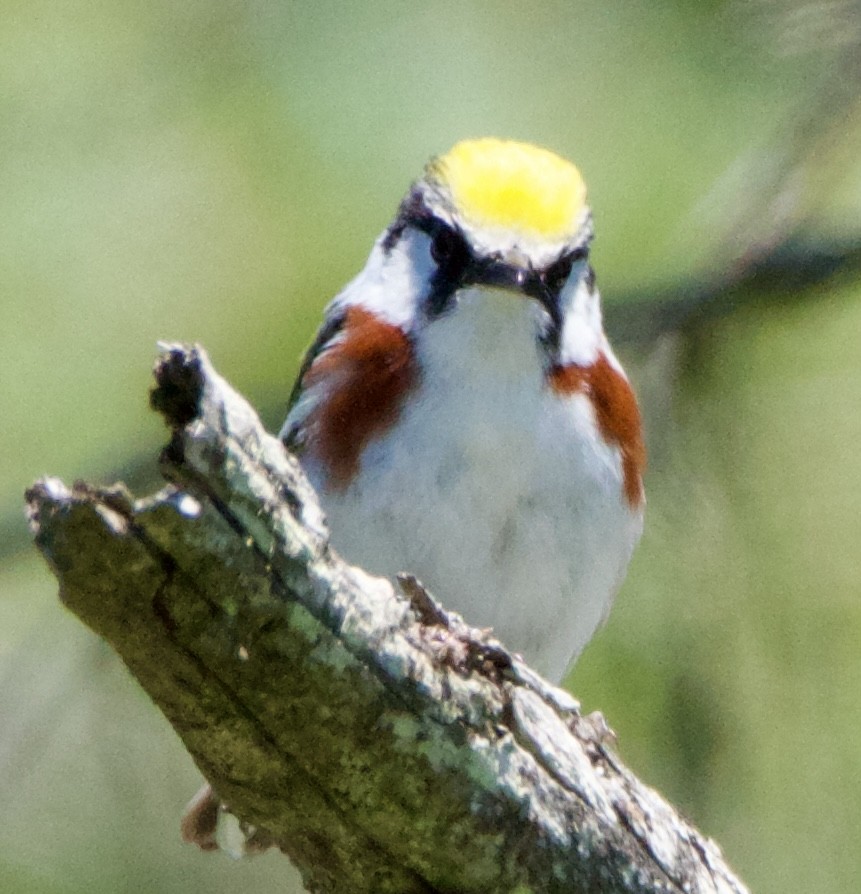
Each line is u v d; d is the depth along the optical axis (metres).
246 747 5.40
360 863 5.76
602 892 5.91
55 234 10.54
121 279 10.55
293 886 10.68
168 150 10.31
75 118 10.14
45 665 9.80
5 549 9.97
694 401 9.49
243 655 5.13
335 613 5.19
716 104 9.79
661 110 9.86
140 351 10.56
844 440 9.38
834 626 8.99
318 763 5.43
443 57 10.01
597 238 9.90
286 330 10.16
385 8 10.00
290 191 10.19
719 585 9.05
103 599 4.98
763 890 8.86
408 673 5.38
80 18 10.13
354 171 10.09
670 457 9.34
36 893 9.86
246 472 4.92
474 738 5.57
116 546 4.84
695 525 9.16
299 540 5.07
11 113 10.10
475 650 5.62
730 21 9.38
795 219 9.73
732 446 9.37
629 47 9.77
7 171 10.38
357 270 10.11
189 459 4.84
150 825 10.20
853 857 8.84
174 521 4.84
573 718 5.99
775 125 9.84
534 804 5.73
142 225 10.49
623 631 9.05
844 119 9.52
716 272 9.66
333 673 5.25
